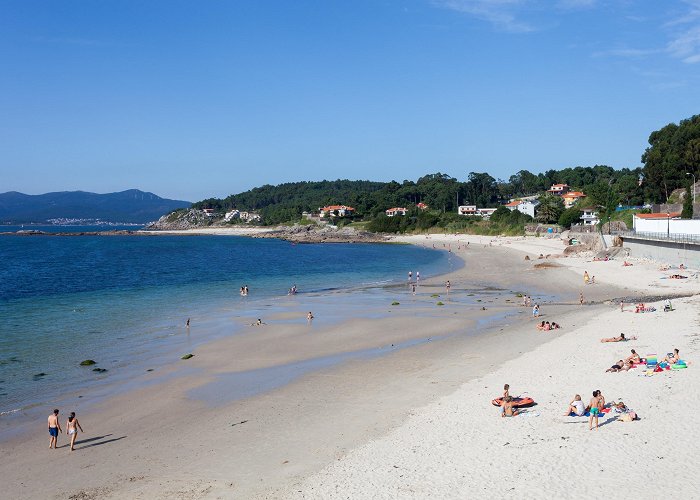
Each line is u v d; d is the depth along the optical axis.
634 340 34.69
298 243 198.75
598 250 98.75
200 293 68.69
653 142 152.50
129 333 44.38
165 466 20.38
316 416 24.98
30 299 64.38
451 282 76.38
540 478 17.44
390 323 47.28
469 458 19.22
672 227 79.25
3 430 24.42
